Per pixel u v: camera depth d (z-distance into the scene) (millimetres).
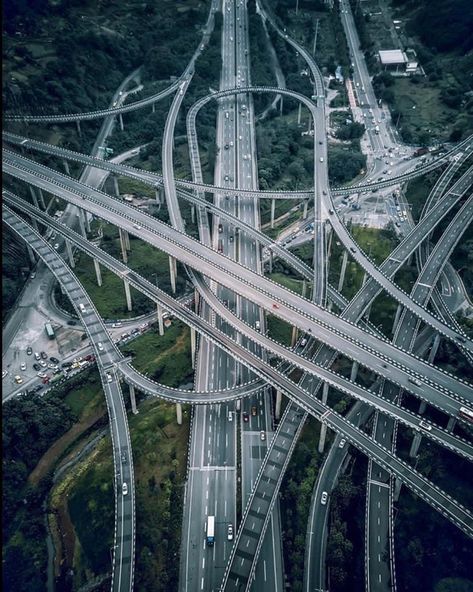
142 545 196375
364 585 187875
